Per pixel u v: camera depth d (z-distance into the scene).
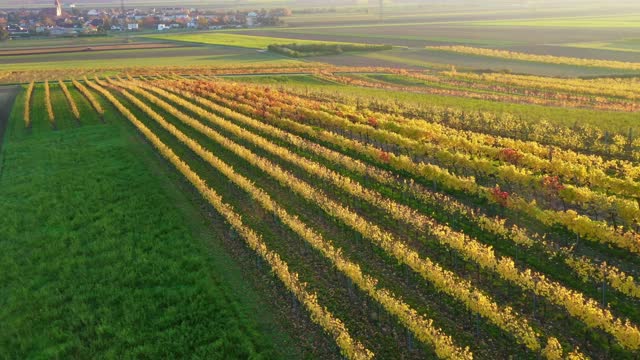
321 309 28.67
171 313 30.12
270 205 41.66
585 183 46.19
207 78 127.00
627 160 53.50
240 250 37.31
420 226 38.16
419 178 49.69
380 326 28.58
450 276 30.31
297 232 37.62
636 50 169.25
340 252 35.75
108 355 26.86
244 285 32.88
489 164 47.47
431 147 53.56
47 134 72.00
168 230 40.59
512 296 30.64
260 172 52.84
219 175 52.44
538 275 32.50
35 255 37.19
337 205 42.19
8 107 92.38
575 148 59.16
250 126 71.06
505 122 67.56
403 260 32.78
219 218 42.72
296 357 26.44
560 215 36.84
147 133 65.44
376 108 85.31
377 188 47.81
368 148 55.16
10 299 32.09
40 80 129.62
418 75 127.00
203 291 32.12
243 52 190.75
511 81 110.00
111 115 82.12
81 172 54.34
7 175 55.16
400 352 26.55
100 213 43.75
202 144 63.72
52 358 27.02
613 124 67.62
